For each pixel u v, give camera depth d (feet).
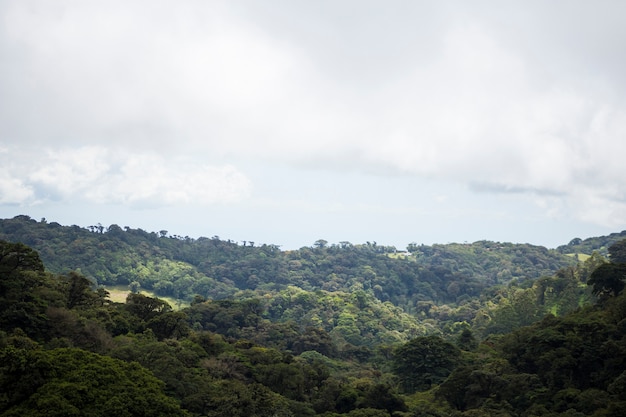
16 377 211.82
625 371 294.87
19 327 268.00
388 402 334.24
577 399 293.64
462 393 348.59
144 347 302.66
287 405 299.99
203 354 352.28
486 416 298.76
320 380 372.99
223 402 269.85
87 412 207.31
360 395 344.90
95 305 375.86
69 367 224.12
